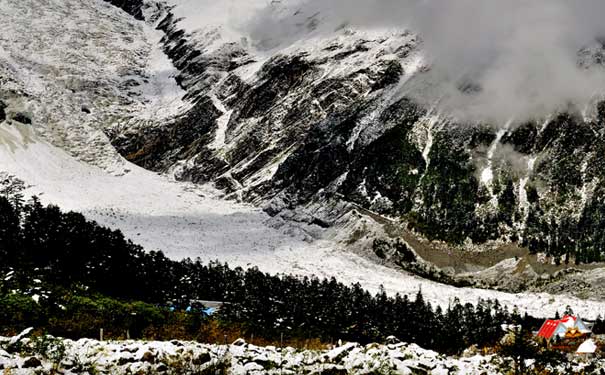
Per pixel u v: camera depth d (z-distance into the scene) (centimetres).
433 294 14762
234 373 2423
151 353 2489
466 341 9562
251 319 7594
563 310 13275
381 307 9844
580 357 3528
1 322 3916
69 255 7844
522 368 2817
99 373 2308
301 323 8356
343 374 2502
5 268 6106
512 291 15850
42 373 2184
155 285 9169
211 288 10844
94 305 4784
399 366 2566
